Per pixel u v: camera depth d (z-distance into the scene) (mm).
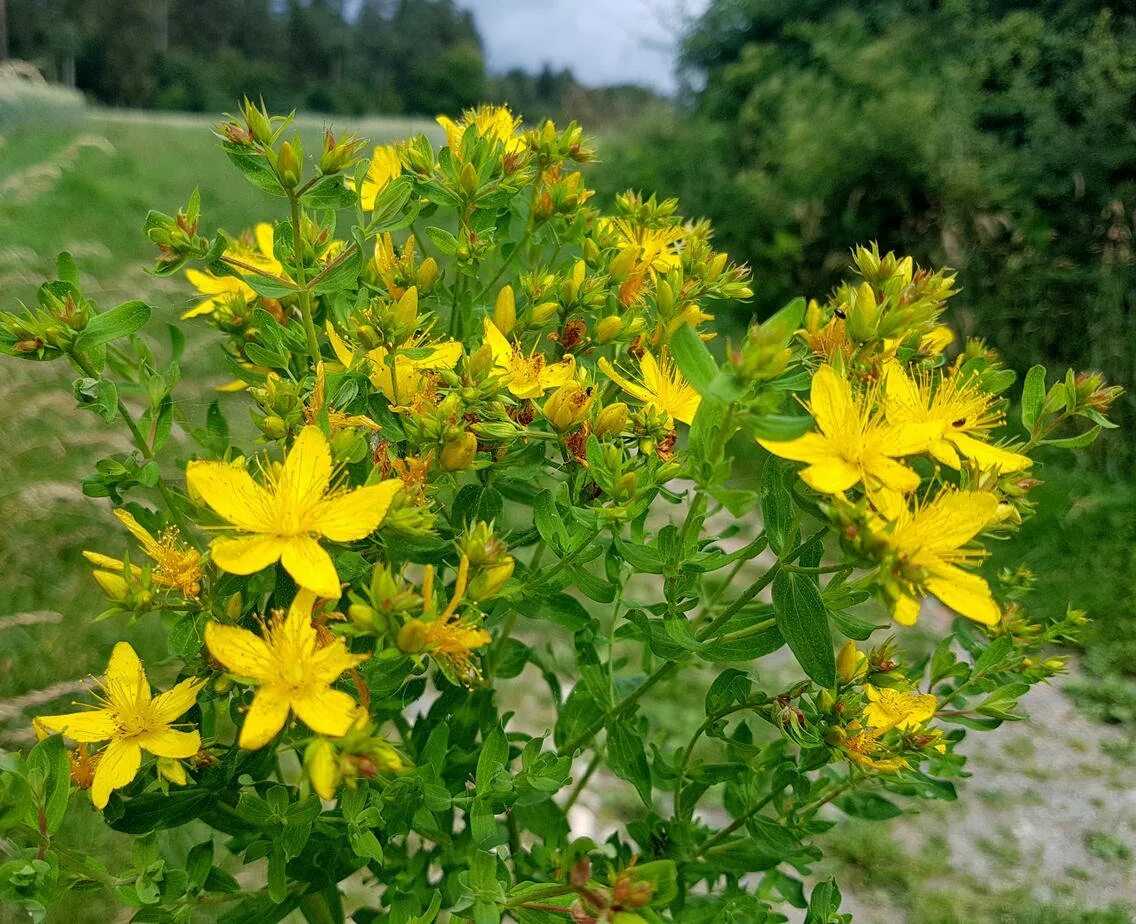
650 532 188
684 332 126
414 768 157
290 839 154
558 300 174
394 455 156
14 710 260
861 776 197
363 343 148
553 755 158
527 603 169
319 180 146
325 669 123
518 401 163
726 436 134
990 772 413
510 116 196
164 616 154
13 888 132
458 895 179
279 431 145
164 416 170
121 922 254
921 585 120
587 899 123
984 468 148
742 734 213
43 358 146
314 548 125
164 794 146
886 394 138
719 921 200
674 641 153
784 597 140
